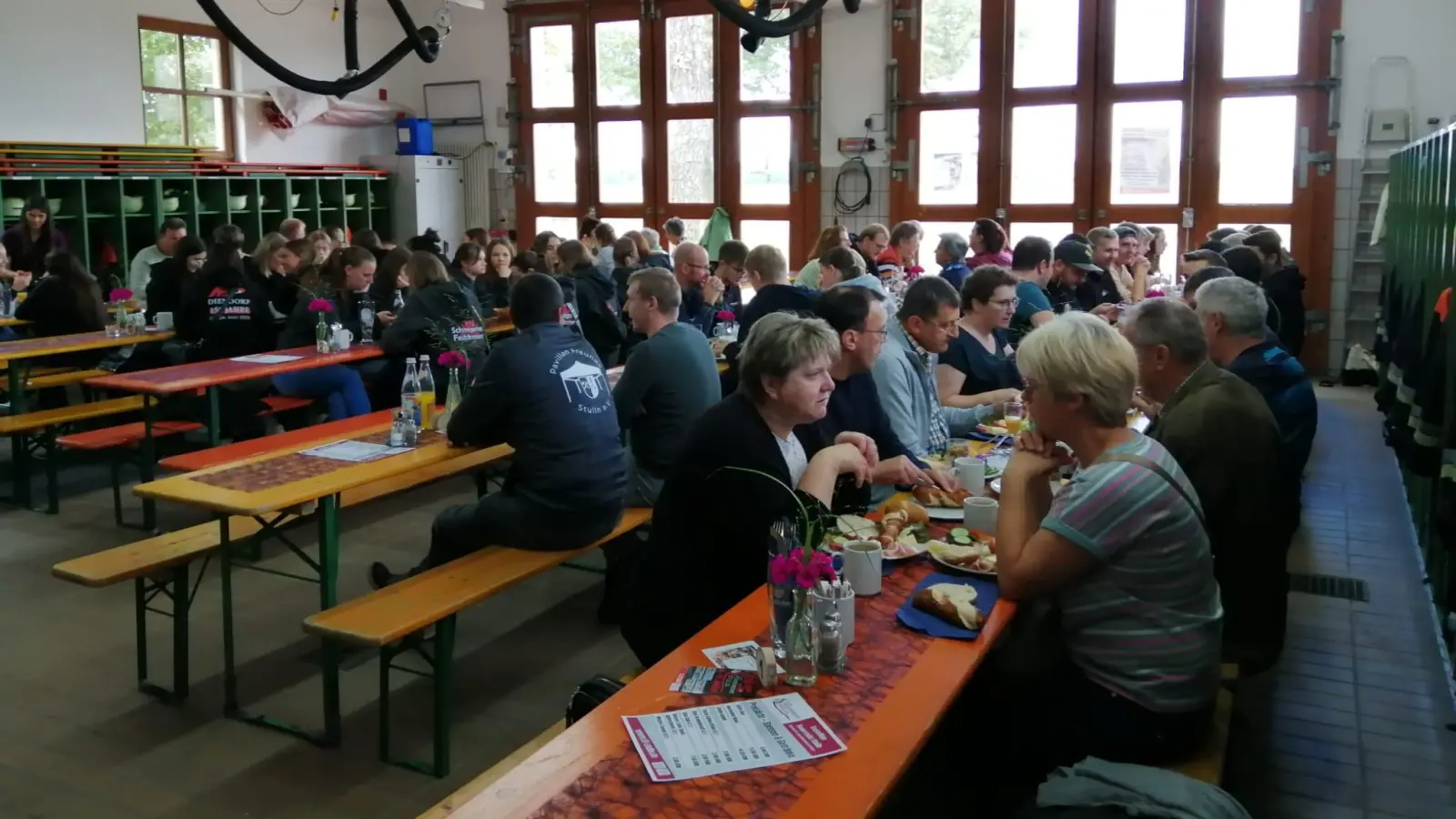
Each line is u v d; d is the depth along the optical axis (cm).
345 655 347
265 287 660
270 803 262
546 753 149
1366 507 521
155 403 496
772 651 171
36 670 333
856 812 133
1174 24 867
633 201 1066
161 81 936
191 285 589
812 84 981
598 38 1052
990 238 621
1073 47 899
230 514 282
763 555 222
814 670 169
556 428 317
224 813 257
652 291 380
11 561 430
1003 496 206
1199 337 263
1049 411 200
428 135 1109
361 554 446
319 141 1076
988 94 927
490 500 327
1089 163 906
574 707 212
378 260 741
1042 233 930
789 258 1014
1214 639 198
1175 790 170
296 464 326
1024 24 909
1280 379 327
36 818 253
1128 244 663
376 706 312
